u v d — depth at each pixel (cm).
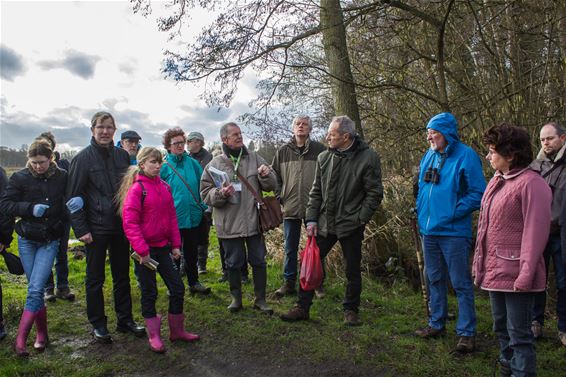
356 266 410
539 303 386
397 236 571
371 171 390
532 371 269
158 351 366
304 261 406
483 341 379
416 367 333
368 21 559
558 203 367
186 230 499
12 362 350
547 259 389
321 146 487
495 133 277
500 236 277
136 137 549
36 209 360
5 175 397
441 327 380
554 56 573
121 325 405
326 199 405
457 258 357
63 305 485
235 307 448
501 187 284
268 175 436
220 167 434
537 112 550
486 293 513
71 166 371
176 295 385
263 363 353
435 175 365
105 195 379
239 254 439
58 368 342
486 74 605
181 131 508
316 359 353
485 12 591
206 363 355
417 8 571
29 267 373
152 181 375
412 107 624
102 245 379
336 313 445
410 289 521
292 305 472
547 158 388
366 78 597
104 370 339
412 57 629
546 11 559
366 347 369
